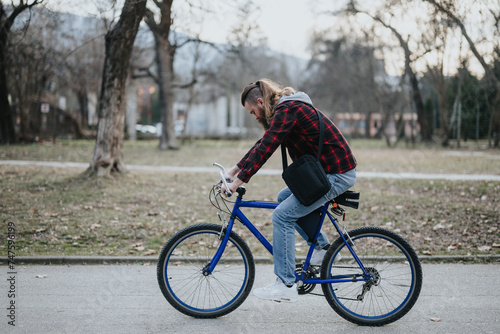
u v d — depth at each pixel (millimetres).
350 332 3211
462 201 8320
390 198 8625
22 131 22797
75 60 23984
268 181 11062
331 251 3430
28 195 8133
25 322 3285
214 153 19969
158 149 22281
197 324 3322
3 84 20516
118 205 7777
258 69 37750
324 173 3227
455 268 4742
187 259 3549
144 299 3828
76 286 4129
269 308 3674
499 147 24469
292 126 3256
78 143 24266
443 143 26438
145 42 20766
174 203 8117
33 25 13109
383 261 3428
